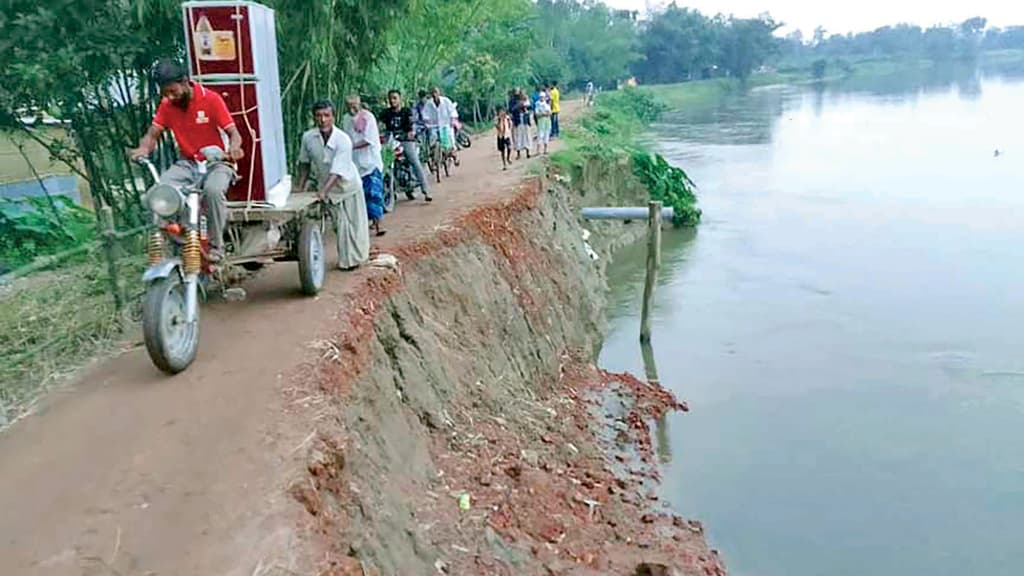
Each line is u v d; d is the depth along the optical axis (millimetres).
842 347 14383
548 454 9109
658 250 14609
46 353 6820
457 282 10469
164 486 4848
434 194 14898
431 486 6895
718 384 12836
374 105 16031
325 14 10234
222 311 7574
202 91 6742
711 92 86000
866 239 22141
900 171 33188
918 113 59250
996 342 14484
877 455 10570
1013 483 9875
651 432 11133
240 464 5043
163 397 5906
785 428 11305
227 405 5754
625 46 70688
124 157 10062
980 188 28891
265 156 7598
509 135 19438
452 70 33188
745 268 19609
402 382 7801
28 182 14156
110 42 8562
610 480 9273
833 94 84688
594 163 22375
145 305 5973
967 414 11719
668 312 16422
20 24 8211
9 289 8312
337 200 8344
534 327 12148
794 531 8859
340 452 5414
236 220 7473
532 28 41219
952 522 9094
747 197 28594
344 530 4953
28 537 4449
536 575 6496
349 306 7691
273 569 4160
